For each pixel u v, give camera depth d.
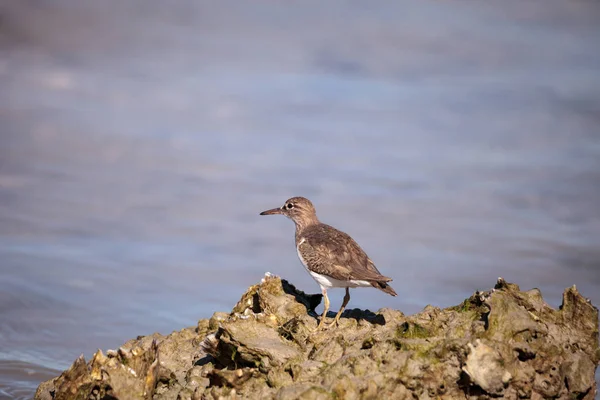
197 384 10.15
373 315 11.52
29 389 12.07
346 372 9.41
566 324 10.33
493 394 9.24
